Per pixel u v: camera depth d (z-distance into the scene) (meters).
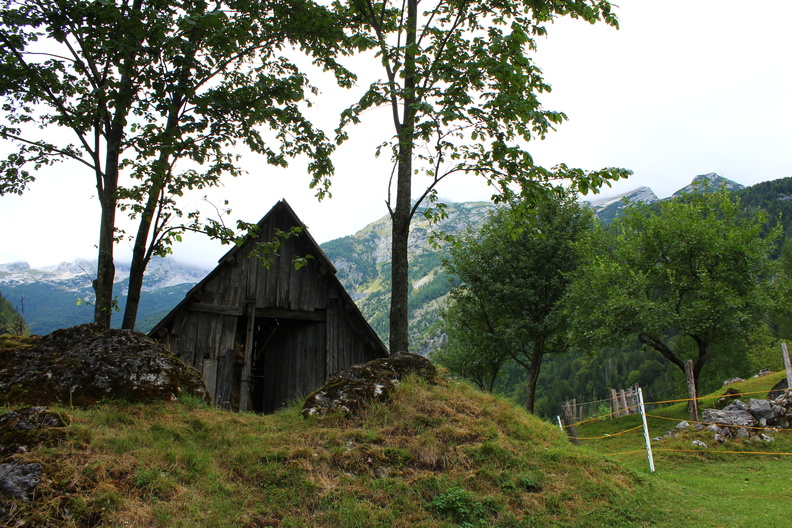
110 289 10.95
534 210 10.87
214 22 8.78
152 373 8.55
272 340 19.77
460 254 30.75
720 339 24.14
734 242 23.38
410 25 11.95
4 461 5.62
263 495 6.38
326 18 11.86
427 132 10.23
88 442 6.34
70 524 5.04
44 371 8.12
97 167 11.05
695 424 17.58
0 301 102.50
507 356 32.59
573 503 7.29
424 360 10.70
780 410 17.02
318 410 8.86
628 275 25.17
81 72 10.59
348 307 18.17
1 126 10.27
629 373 99.00
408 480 7.19
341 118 10.66
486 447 8.16
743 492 9.81
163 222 10.76
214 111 10.77
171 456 6.54
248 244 17.75
